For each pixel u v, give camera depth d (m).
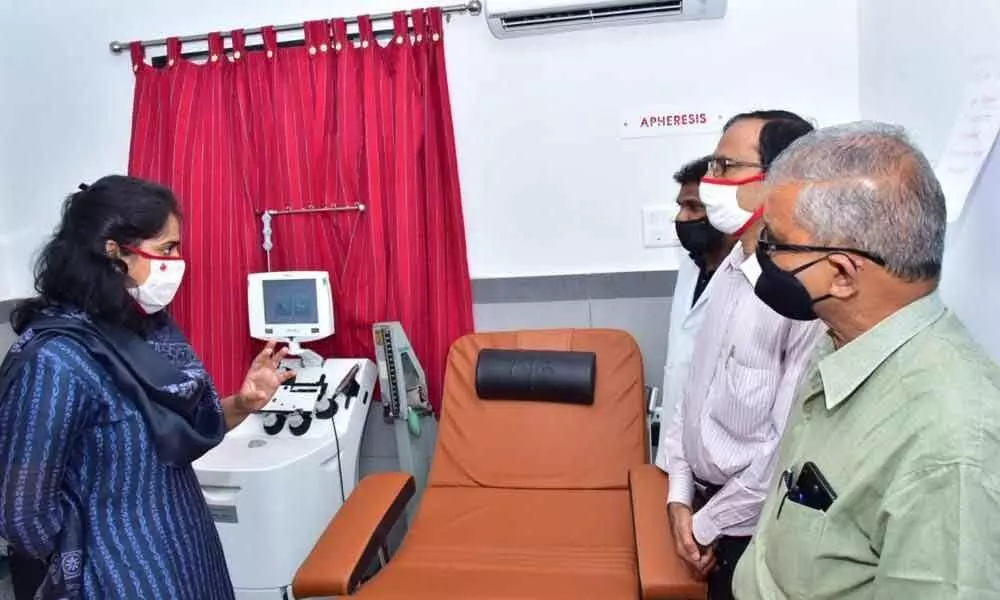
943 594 0.74
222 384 2.58
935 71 1.67
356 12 2.51
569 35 2.42
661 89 2.40
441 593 1.71
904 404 0.84
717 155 1.42
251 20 2.58
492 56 2.47
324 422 2.30
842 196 0.85
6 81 2.78
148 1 2.63
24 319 1.34
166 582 1.34
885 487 0.83
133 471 1.32
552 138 2.49
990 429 0.76
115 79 2.70
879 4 2.08
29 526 1.23
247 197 2.59
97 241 1.29
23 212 2.84
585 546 1.94
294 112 2.52
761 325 1.39
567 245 2.55
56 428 1.22
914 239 0.84
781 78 2.33
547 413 2.28
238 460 2.09
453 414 2.33
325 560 1.59
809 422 1.01
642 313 2.54
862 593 0.87
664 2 2.24
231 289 2.58
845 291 0.89
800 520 0.94
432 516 2.12
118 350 1.32
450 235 2.54
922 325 0.87
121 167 2.75
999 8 1.32
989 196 1.35
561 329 2.39
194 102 2.54
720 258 1.84
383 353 2.29
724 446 1.47
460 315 2.56
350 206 2.52
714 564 1.48
